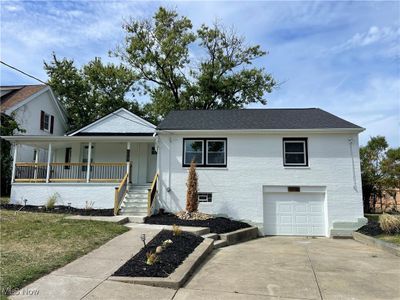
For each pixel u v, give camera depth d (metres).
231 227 12.08
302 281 6.11
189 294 5.26
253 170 14.23
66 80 29.81
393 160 22.88
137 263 6.54
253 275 6.48
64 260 6.61
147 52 28.16
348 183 13.81
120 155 17.91
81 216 12.13
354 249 10.00
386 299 5.21
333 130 13.85
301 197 14.08
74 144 18.09
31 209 13.89
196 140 14.62
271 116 16.19
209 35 28.77
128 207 13.41
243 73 28.92
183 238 8.96
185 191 14.26
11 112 19.47
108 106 30.72
